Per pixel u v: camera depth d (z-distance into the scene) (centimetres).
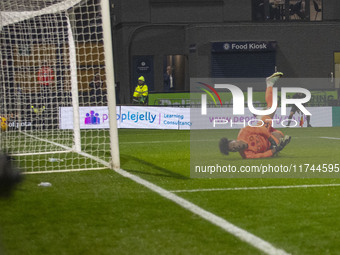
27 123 2150
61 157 1183
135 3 3641
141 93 2642
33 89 1864
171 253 432
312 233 491
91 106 2305
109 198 672
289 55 3647
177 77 3734
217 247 446
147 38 3675
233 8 3706
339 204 625
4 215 577
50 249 448
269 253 429
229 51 3556
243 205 622
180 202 641
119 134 1998
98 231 506
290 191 720
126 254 432
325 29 3666
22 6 1307
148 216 567
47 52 1617
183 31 3706
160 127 2283
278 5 3847
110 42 908
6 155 269
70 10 1324
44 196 688
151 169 958
